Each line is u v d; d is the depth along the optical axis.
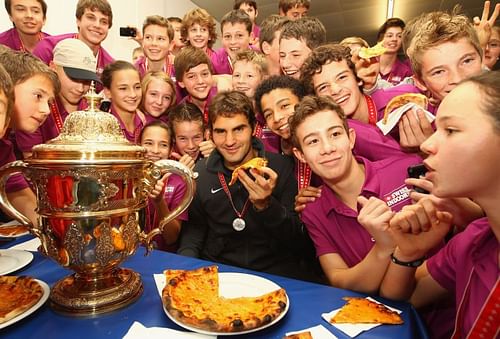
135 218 0.69
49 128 1.80
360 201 0.77
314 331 0.60
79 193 0.60
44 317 0.64
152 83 2.23
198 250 1.44
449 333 0.86
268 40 2.23
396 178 1.05
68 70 1.38
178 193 1.67
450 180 0.53
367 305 0.68
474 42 1.04
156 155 1.73
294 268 1.34
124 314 0.65
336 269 0.96
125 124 2.14
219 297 0.70
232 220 1.35
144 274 0.83
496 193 0.52
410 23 1.38
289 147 1.49
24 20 2.37
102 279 0.71
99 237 0.63
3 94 0.75
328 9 6.09
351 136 1.06
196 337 0.58
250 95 2.14
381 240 0.74
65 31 3.17
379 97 1.44
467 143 0.50
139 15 4.04
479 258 0.66
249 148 1.40
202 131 1.93
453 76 1.04
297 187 1.36
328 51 1.27
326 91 1.26
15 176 1.20
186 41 3.26
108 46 3.59
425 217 0.70
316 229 1.06
